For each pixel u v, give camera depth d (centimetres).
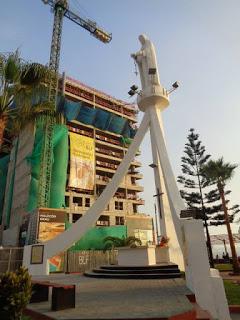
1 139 1062
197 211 1120
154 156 2231
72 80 7594
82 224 2003
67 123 7056
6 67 1112
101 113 7500
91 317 596
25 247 2106
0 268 2075
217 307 859
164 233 2008
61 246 1964
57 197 5431
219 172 2956
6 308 526
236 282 1672
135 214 6862
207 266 892
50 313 660
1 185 6631
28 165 5469
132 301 787
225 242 4759
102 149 7488
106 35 7431
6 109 1113
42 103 1284
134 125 8738
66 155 5850
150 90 2306
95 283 1288
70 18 6794
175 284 1154
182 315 612
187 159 3691
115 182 2092
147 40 2594
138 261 1736
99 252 3003
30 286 571
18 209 5541
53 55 5803
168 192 1738
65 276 1780
